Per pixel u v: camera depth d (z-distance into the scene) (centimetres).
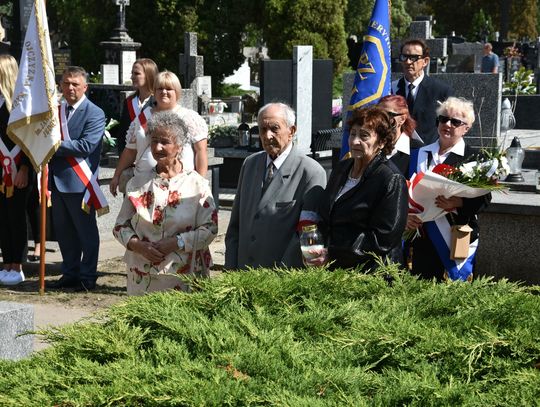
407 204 528
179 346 349
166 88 795
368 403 315
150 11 4081
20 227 974
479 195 618
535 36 7075
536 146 1458
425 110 875
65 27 4825
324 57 4200
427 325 371
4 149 958
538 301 381
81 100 941
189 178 629
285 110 598
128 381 323
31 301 899
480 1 6888
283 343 353
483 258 946
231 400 309
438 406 311
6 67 964
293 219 589
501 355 345
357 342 351
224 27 4225
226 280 404
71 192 940
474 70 3238
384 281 425
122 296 930
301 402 304
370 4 5975
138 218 621
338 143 1548
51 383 333
